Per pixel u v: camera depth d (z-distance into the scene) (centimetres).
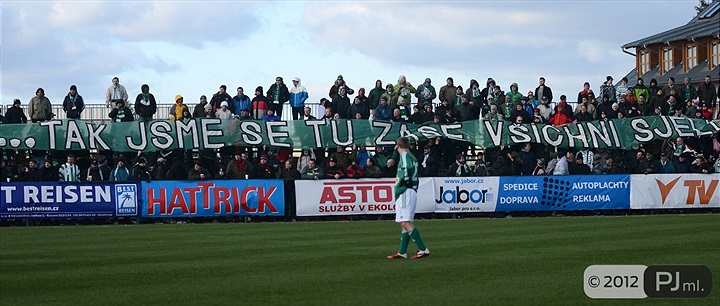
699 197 3612
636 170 3750
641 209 3594
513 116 3862
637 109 3981
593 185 3578
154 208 3378
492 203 3522
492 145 3791
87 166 3738
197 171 3478
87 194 3344
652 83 4112
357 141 3747
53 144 3634
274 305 1354
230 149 3812
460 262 1844
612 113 3988
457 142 3875
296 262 1869
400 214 1920
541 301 1373
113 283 1588
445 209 3481
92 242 2431
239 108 3916
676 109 3997
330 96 3900
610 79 4225
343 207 3450
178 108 3884
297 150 3872
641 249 2072
